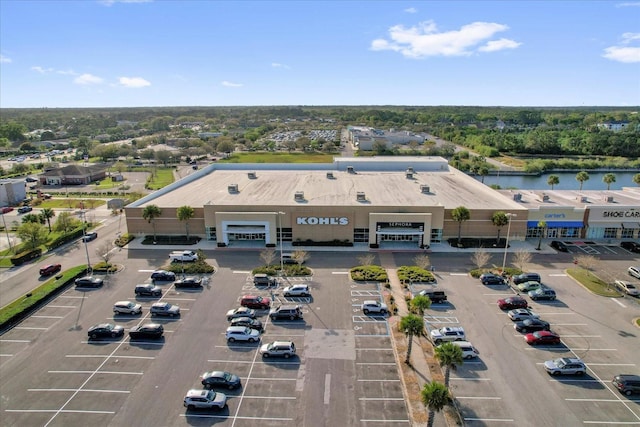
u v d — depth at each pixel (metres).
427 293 57.69
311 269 68.88
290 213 79.12
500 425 36.50
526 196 94.56
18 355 46.75
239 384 41.50
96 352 47.19
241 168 122.50
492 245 78.88
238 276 66.50
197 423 36.94
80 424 36.97
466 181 104.38
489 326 51.97
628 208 82.56
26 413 38.28
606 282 63.59
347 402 39.28
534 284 60.78
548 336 47.88
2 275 68.62
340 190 93.75
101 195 130.00
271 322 53.00
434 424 36.50
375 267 68.12
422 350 47.09
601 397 39.91
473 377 42.56
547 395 40.12
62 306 57.56
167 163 194.75
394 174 111.69
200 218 84.06
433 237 80.44
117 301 58.81
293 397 40.00
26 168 173.62
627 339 49.25
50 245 80.50
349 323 52.66
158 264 71.75
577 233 84.38
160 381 42.38
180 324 52.78
